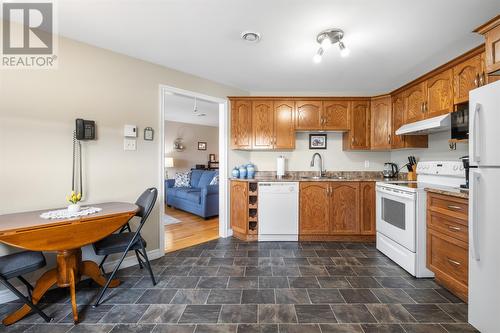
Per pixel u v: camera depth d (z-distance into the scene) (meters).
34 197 1.92
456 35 2.08
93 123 2.19
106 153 2.31
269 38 2.14
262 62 2.65
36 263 1.57
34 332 1.49
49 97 1.99
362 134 3.40
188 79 2.97
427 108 2.56
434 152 2.92
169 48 2.33
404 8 1.71
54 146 2.01
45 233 1.52
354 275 2.23
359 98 3.36
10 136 1.82
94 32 2.03
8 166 1.81
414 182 2.85
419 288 2.00
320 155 3.69
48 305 1.77
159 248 2.68
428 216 2.13
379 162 3.70
